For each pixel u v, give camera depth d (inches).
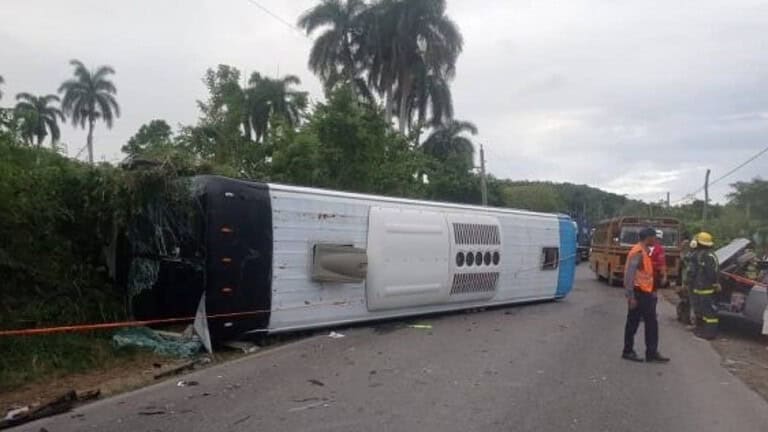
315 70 1812.3
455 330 514.3
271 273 433.7
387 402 299.6
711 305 523.2
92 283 424.8
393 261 522.0
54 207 406.0
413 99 1875.0
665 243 997.2
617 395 324.8
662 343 488.7
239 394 310.3
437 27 1801.2
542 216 721.0
